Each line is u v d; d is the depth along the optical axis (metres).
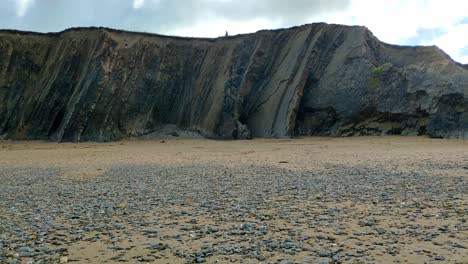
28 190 17.56
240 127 62.34
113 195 15.59
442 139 48.34
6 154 40.19
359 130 59.03
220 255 7.85
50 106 65.25
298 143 48.69
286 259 7.48
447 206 11.80
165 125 68.38
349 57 63.62
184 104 70.44
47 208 13.16
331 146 43.09
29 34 73.06
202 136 64.00
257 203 13.12
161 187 17.48
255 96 67.56
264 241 8.69
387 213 11.15
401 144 43.28
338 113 60.78
